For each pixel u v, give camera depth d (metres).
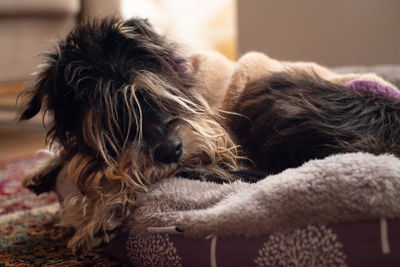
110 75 1.27
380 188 0.93
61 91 1.28
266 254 0.99
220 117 1.44
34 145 3.04
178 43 1.57
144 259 1.19
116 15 1.56
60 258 1.33
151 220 1.16
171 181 1.25
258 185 1.09
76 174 1.27
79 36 1.37
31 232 1.55
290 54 2.95
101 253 1.35
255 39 3.05
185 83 1.41
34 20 3.07
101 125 1.23
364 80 1.44
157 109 1.27
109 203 1.22
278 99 1.42
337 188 0.95
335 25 2.77
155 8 3.86
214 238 1.06
